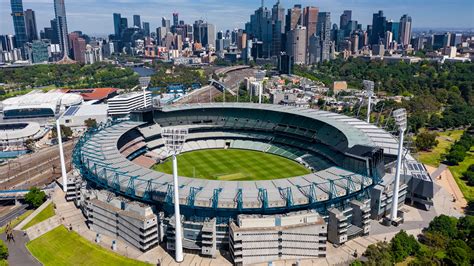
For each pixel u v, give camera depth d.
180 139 105.88
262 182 130.25
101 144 172.25
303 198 118.38
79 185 149.88
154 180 130.75
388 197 139.25
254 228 111.81
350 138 167.75
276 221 112.75
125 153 189.12
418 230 131.00
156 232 121.06
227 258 115.62
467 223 124.94
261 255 112.50
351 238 124.81
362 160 139.25
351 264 105.00
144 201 125.81
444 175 187.62
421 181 147.62
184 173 180.75
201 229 118.56
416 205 151.38
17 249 123.19
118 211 123.25
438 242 114.19
